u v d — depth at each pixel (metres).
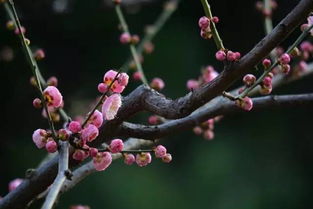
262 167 13.08
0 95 11.55
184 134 13.03
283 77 4.69
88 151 2.91
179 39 13.26
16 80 11.45
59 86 11.91
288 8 11.70
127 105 3.22
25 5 11.01
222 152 13.03
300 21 2.91
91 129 2.87
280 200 12.89
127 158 3.01
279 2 11.78
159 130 3.46
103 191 12.07
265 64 3.32
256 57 2.92
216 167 12.88
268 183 12.95
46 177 3.38
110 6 12.05
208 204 12.59
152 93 3.18
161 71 13.02
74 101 11.83
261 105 3.78
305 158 13.20
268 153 13.20
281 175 13.02
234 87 10.19
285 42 10.73
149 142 3.89
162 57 13.07
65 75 12.04
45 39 11.70
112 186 12.16
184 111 3.03
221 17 13.51
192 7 13.38
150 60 12.98
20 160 11.77
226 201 12.67
